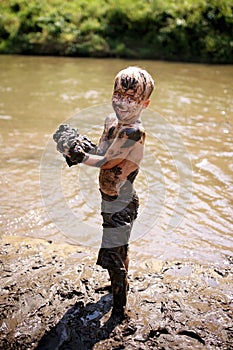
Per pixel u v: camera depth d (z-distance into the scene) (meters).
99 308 3.23
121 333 3.01
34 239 4.18
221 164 6.00
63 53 13.77
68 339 2.97
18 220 4.51
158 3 14.73
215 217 4.68
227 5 14.48
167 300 3.34
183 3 14.98
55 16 14.64
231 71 12.27
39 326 3.07
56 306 3.25
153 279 3.59
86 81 10.36
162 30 14.16
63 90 9.52
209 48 13.70
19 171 5.62
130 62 13.09
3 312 3.19
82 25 14.36
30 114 7.93
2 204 4.81
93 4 15.22
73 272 3.64
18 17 14.55
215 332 3.04
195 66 12.91
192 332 3.03
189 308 3.26
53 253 3.93
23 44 13.91
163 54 13.99
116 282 3.01
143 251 4.04
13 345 2.94
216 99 9.16
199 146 6.59
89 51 13.73
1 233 4.27
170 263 3.85
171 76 11.30
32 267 3.70
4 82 10.15
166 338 2.99
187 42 13.95
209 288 3.51
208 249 4.12
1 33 14.31
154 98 9.08
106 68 11.97
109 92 9.41
